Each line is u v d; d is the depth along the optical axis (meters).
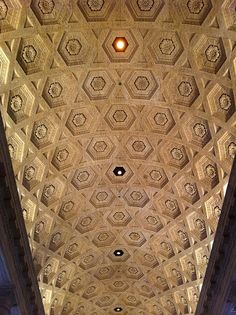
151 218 19.66
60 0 12.25
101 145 16.75
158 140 16.42
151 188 18.33
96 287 23.48
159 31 13.18
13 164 14.44
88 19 12.85
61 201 17.72
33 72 13.31
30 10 12.02
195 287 19.95
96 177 17.89
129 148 16.95
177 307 22.25
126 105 15.47
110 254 21.83
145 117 15.77
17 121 13.85
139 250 21.48
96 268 22.28
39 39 12.81
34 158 15.34
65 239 19.38
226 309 16.09
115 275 23.17
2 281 14.18
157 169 17.53
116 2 12.61
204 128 15.13
